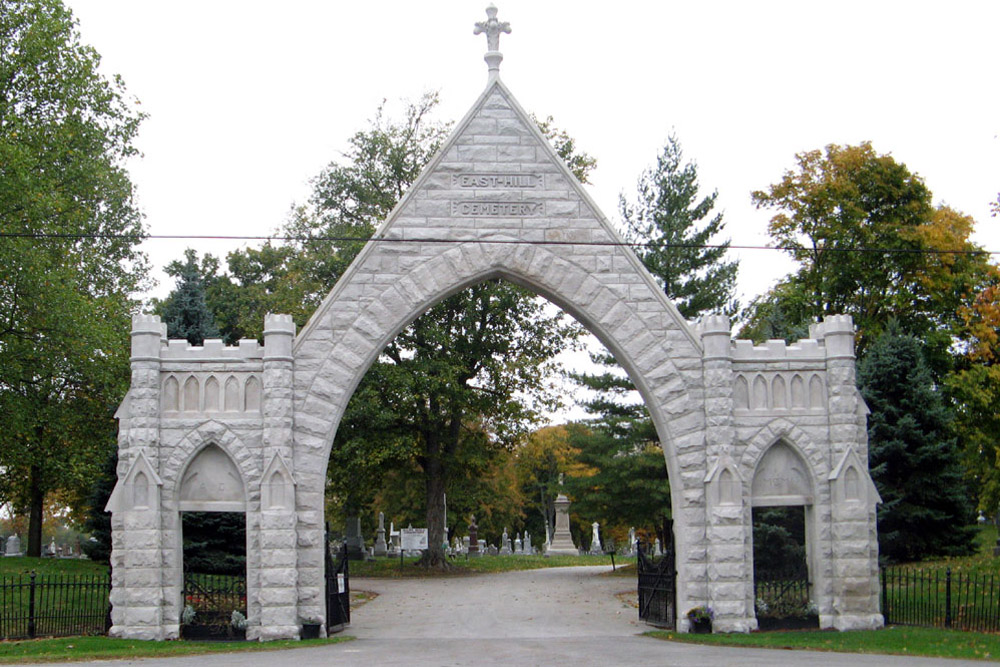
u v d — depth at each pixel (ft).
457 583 120.16
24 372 102.01
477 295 133.90
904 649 60.95
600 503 132.36
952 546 100.83
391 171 138.41
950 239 137.59
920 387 100.58
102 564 105.70
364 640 71.31
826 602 72.43
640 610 82.17
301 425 73.00
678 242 134.82
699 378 74.64
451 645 67.10
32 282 92.79
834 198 143.74
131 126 115.14
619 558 175.42
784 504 73.97
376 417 124.26
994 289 104.47
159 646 65.92
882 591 79.36
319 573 72.28
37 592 83.35
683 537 73.15
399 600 101.55
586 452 135.13
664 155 138.21
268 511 70.90
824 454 73.77
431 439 138.00
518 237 75.61
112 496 71.56
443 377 124.67
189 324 113.09
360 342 74.28
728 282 136.98
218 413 72.74
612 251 75.97
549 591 108.88
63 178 105.91
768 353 74.79
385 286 74.90
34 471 130.62
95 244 125.59
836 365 74.08
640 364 74.79
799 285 149.38
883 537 98.17
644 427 127.85
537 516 262.06
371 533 213.46
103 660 59.82
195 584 72.90
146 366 72.23
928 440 98.68
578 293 75.31
